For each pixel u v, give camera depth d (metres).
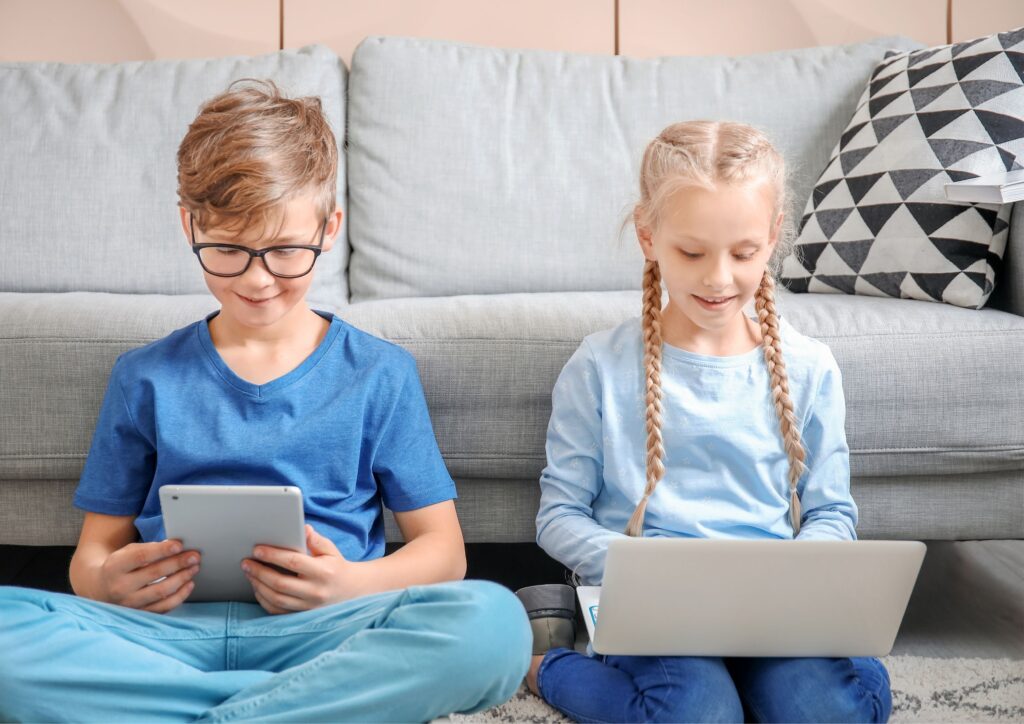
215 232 1.11
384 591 1.11
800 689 1.07
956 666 1.26
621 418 1.26
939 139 1.60
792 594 1.03
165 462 1.16
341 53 2.17
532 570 1.64
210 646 1.04
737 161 1.17
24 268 1.73
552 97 1.89
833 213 1.68
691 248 1.17
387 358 1.23
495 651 0.97
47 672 0.93
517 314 1.44
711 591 1.03
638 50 2.19
